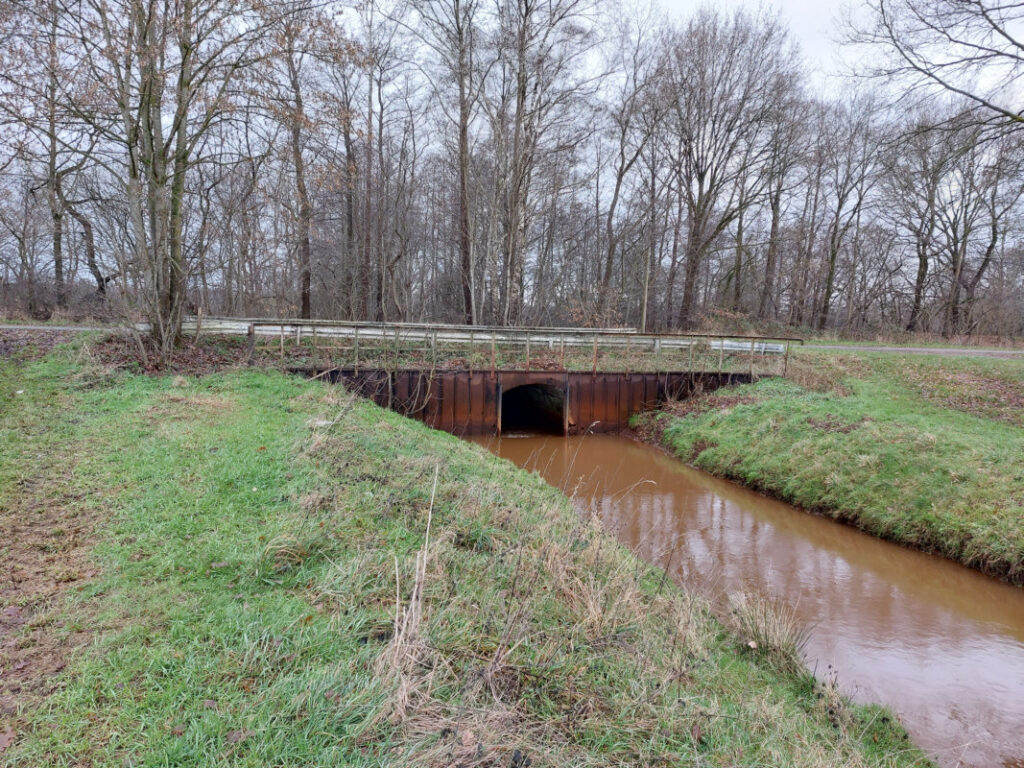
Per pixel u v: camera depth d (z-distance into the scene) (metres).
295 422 9.59
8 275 32.00
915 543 9.69
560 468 14.30
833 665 6.32
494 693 3.54
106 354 13.07
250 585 4.48
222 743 2.84
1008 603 7.97
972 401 14.61
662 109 28.23
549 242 33.47
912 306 38.19
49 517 5.45
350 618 4.12
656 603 5.84
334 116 14.68
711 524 10.67
